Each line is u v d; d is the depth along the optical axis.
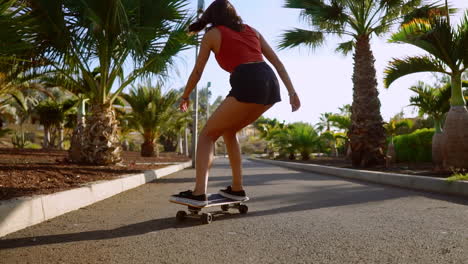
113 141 8.50
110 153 8.43
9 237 2.60
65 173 5.82
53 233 2.71
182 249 2.24
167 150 44.25
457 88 7.27
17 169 5.55
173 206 4.08
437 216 3.18
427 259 1.95
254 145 65.44
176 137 42.94
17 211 2.86
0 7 3.67
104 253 2.17
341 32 11.55
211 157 3.12
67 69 7.82
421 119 22.16
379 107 11.00
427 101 9.51
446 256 1.99
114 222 3.13
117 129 8.71
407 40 7.54
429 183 5.39
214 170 11.93
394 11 11.09
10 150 13.34
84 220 3.23
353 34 11.38
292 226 2.87
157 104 19.83
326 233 2.60
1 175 4.77
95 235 2.64
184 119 21.70
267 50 3.23
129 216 3.43
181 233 2.68
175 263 1.96
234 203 3.43
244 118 3.05
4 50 3.98
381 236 2.47
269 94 2.94
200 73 3.07
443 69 7.64
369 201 4.26
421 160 13.47
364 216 3.25
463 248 2.12
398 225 2.82
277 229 2.76
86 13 6.61
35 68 7.28
